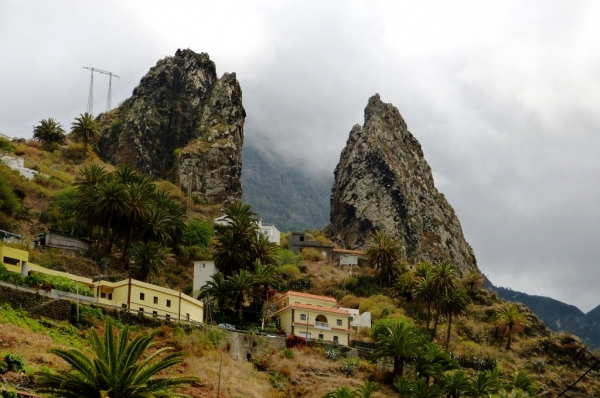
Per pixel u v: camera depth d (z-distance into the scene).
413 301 182.88
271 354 124.50
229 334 123.31
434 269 172.00
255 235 167.00
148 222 159.88
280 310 150.50
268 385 112.44
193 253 180.62
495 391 125.69
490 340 175.00
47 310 101.06
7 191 171.38
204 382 100.31
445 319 179.38
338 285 195.00
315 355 129.25
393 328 133.12
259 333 133.38
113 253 163.50
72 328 100.31
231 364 113.56
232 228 165.75
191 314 131.50
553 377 163.12
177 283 167.62
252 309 152.50
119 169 190.25
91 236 163.25
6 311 95.88
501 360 163.38
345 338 143.62
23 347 86.81
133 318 112.94
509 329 173.62
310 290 192.25
